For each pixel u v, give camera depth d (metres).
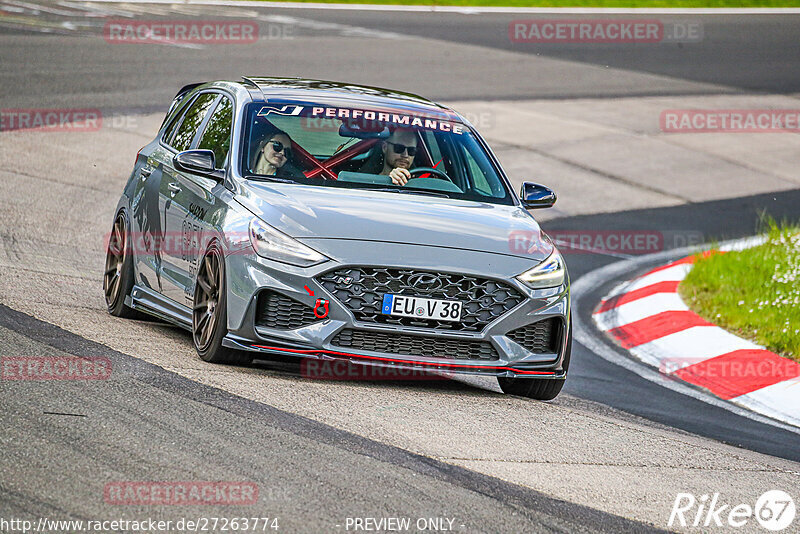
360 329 22.44
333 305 22.36
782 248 44.84
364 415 20.66
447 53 96.50
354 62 86.56
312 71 80.19
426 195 25.72
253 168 25.20
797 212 58.34
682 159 68.12
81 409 18.75
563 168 62.59
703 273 41.25
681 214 56.19
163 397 20.00
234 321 22.77
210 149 26.92
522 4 134.75
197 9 110.75
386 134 26.84
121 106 63.25
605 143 69.62
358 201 24.38
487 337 23.03
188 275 25.14
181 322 25.27
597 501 17.44
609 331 36.00
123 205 29.73
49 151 52.72
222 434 18.27
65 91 65.44
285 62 83.06
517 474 18.25
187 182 26.61
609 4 139.50
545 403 24.59
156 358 23.16
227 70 77.12
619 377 29.92
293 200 23.91
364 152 26.28
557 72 92.81
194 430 18.31
